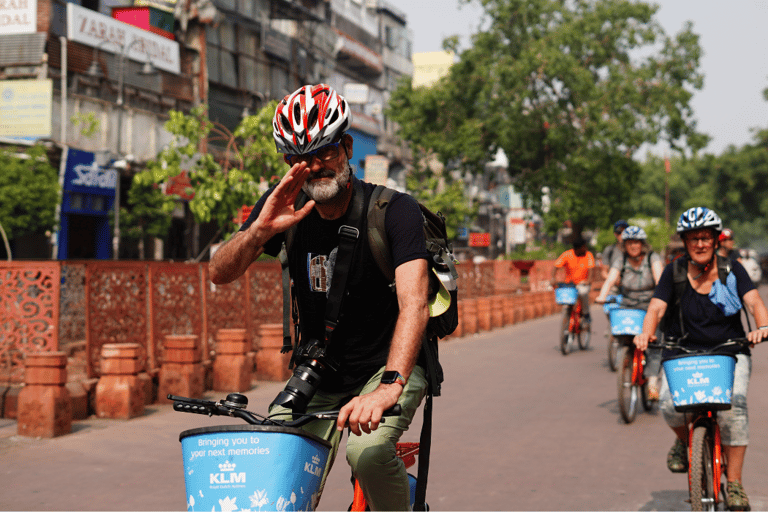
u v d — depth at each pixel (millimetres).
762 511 4801
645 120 35156
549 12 36688
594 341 16062
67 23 21953
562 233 57562
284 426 2205
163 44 25406
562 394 9477
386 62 45000
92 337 7711
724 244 9164
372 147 41844
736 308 4645
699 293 4715
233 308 10102
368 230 2766
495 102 36531
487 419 7875
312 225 2848
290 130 2633
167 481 5418
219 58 27922
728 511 4477
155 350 8539
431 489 5363
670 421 4773
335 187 2682
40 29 21328
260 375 10031
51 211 19516
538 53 34375
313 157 2652
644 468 5941
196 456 2203
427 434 2918
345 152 2730
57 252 21188
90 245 22953
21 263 7336
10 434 6648
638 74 35656
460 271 19875
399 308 2662
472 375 11102
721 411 4457
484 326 18625
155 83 25016
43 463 5852
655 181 84375
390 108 40344
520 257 37969
